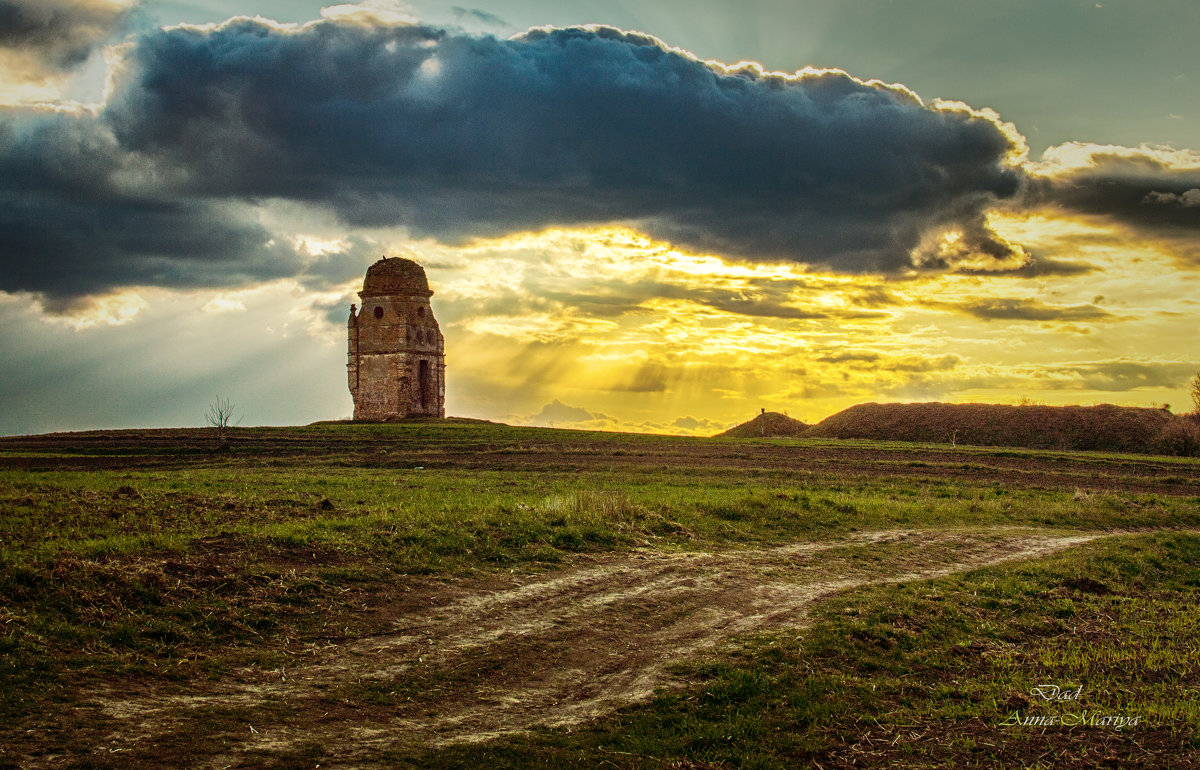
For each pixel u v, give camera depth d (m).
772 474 47.00
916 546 25.78
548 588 17.75
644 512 25.30
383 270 84.44
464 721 11.52
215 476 41.81
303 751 10.02
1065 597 20.14
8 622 12.12
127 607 13.40
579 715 11.98
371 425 73.56
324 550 17.77
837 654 14.89
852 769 10.84
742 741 11.41
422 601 16.08
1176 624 18.03
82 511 22.55
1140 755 11.11
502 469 49.28
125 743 9.67
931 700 13.24
